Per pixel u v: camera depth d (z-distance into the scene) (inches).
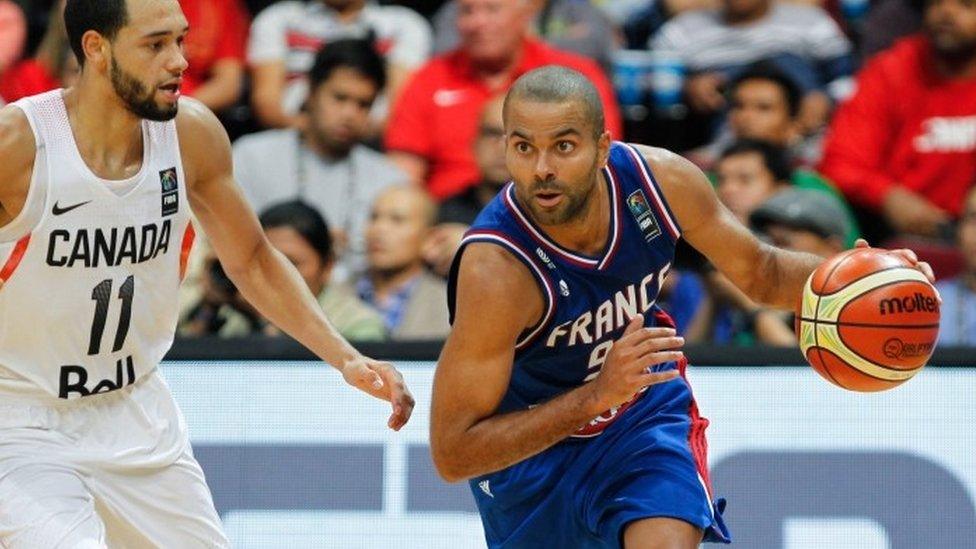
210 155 517.7
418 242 846.5
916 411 717.9
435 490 724.7
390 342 735.1
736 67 979.3
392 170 909.8
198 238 850.8
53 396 505.4
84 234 488.4
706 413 723.4
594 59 985.5
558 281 484.7
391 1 1046.4
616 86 994.1
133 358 517.3
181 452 533.3
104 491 511.5
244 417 732.0
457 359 476.4
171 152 502.3
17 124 480.1
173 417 534.9
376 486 726.5
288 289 540.4
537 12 995.9
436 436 480.1
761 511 717.3
